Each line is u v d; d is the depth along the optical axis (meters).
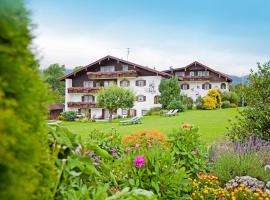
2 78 0.95
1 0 0.95
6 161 0.87
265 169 5.96
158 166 3.75
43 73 1.24
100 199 1.77
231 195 4.32
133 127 23.56
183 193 4.06
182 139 5.21
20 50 1.02
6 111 0.86
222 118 27.89
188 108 41.25
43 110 1.26
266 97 9.12
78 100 39.88
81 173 1.84
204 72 44.72
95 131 6.97
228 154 6.05
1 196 0.88
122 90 33.84
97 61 38.81
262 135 8.77
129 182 3.58
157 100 38.09
